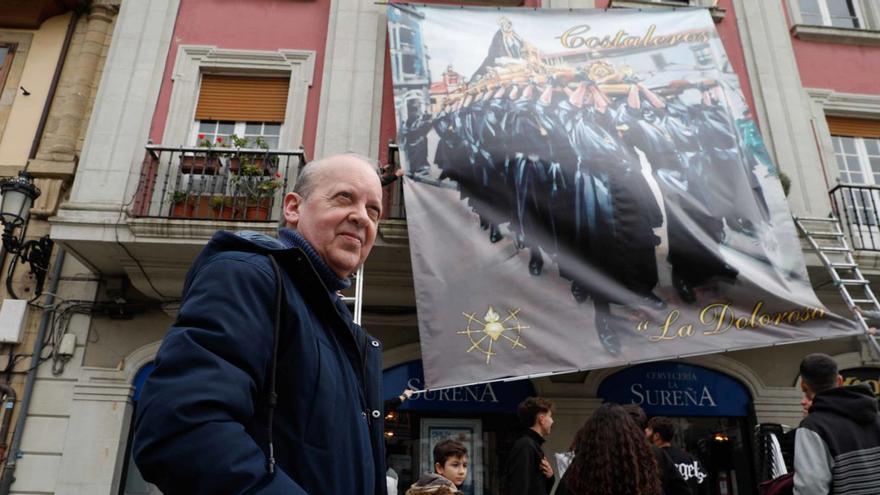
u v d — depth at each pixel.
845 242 6.87
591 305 5.36
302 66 7.82
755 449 7.01
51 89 7.91
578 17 7.38
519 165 5.95
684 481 3.61
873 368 7.34
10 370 6.61
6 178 6.96
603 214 5.75
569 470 2.68
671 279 5.57
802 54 8.69
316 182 1.65
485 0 8.35
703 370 7.22
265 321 1.18
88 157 6.71
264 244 1.33
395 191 6.79
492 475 6.74
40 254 6.96
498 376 4.92
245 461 0.97
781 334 5.39
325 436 1.21
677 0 8.80
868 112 8.41
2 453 6.28
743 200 6.21
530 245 5.57
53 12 8.34
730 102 7.04
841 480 2.83
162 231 6.20
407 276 6.78
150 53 7.52
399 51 6.83
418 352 6.94
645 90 6.84
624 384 7.09
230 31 7.98
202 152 6.76
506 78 6.72
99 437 6.41
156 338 6.81
